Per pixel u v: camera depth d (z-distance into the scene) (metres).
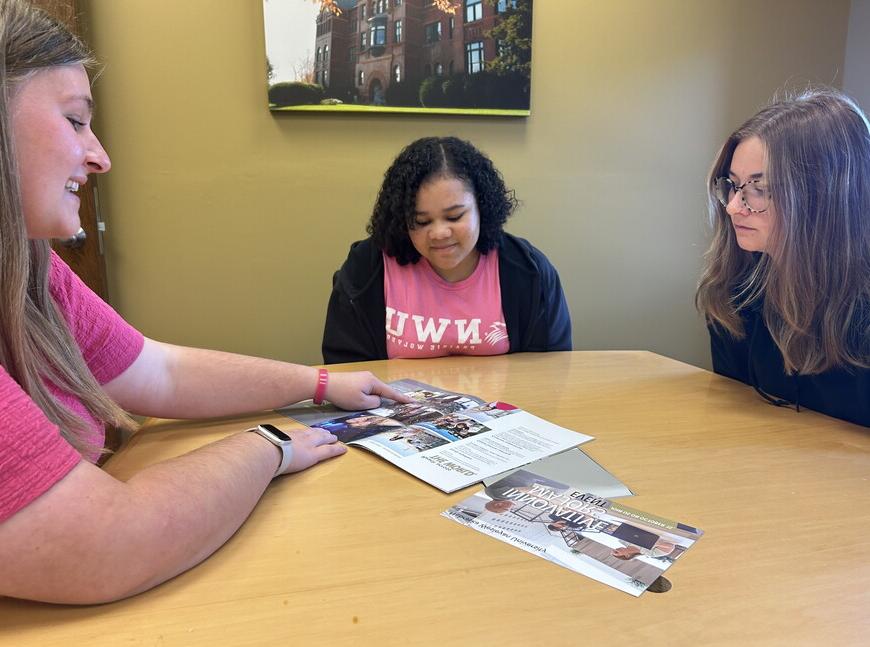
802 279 0.96
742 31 2.27
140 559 0.51
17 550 0.46
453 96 2.02
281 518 0.67
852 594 0.54
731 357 1.24
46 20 0.57
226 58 1.88
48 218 0.58
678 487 0.75
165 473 0.59
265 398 0.98
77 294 0.83
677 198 2.33
